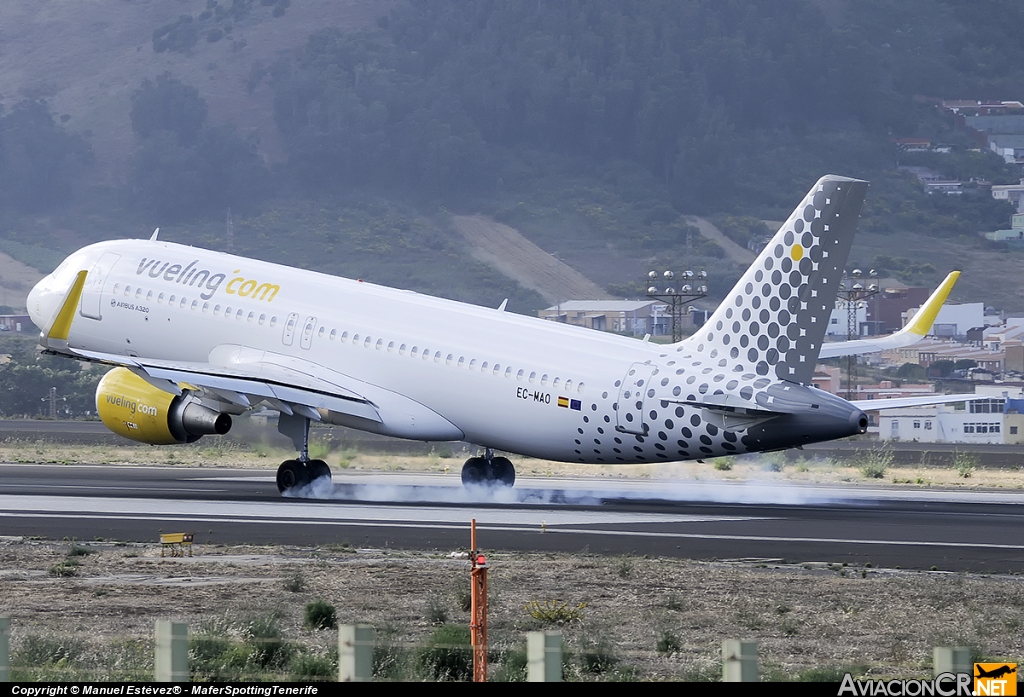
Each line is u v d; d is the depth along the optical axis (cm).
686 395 13200
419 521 12469
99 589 8475
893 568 9881
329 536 11344
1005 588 8962
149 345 17225
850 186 12438
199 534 11438
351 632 4578
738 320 13138
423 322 15325
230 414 15312
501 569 9525
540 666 4553
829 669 6469
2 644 4731
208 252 17638
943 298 15138
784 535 11669
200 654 6309
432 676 6175
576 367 14050
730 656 4419
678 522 12581
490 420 14638
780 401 12650
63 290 17988
